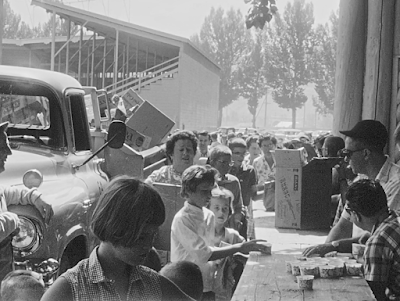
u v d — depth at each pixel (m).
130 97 12.71
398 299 3.82
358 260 4.26
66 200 5.30
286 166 5.70
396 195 4.44
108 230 2.23
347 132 4.80
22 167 5.23
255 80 88.69
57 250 5.00
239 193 6.59
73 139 6.16
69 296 2.24
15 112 6.10
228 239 5.35
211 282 4.76
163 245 6.15
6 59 37.78
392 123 7.89
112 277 2.29
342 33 8.12
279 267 4.13
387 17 7.83
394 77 7.85
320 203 5.79
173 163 6.48
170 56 38.53
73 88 6.35
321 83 82.62
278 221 5.79
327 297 3.42
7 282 3.28
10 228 4.03
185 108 32.25
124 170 7.39
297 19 82.50
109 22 29.73
